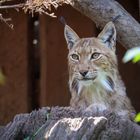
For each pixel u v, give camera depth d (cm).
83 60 1170
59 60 1962
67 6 1917
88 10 1259
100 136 945
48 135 972
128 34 1248
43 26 1975
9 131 1044
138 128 988
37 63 2031
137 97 1956
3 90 2006
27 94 1994
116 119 975
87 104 1171
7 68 2011
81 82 1168
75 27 1908
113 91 1177
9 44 2006
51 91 1962
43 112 1037
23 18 1992
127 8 1925
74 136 941
